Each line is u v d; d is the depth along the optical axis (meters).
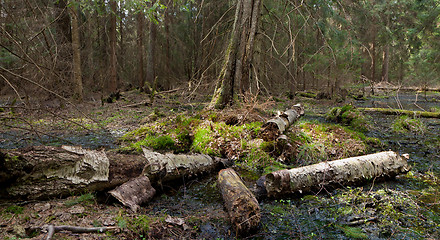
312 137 5.65
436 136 7.09
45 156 2.73
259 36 8.17
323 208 3.14
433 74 25.05
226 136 5.38
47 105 8.06
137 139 5.95
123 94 17.19
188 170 3.93
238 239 2.53
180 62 23.34
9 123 6.88
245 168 4.62
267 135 5.23
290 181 3.31
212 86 9.28
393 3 23.42
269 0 11.22
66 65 7.20
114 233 2.37
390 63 33.03
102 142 6.04
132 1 6.88
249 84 7.70
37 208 2.56
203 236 2.56
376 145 6.03
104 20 18.66
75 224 2.40
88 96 13.54
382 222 2.82
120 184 3.19
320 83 20.31
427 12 25.06
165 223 2.70
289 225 2.78
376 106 13.76
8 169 2.51
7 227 2.24
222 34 9.34
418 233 2.61
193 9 19.42
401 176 4.22
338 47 14.05
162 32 23.42
